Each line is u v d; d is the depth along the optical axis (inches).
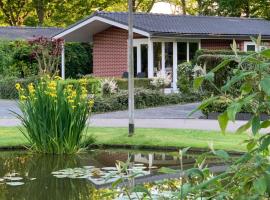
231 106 78.7
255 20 1206.3
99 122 561.0
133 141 426.9
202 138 440.1
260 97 79.2
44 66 988.6
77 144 395.5
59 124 388.8
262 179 77.0
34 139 395.5
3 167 341.7
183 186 84.1
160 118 612.7
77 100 393.7
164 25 970.1
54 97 390.0
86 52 1242.6
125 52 1002.7
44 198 254.1
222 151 86.9
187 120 580.7
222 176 82.8
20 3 1822.1
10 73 1047.6
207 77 83.1
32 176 309.0
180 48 981.2
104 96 745.0
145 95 772.6
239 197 81.0
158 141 423.8
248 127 85.8
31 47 954.1
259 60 80.4
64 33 1025.5
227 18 1164.5
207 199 85.2
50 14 1838.1
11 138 446.3
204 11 1761.8
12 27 1368.1
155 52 955.3
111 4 1819.6
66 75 1212.5
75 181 291.4
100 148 420.2
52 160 368.5
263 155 83.4
